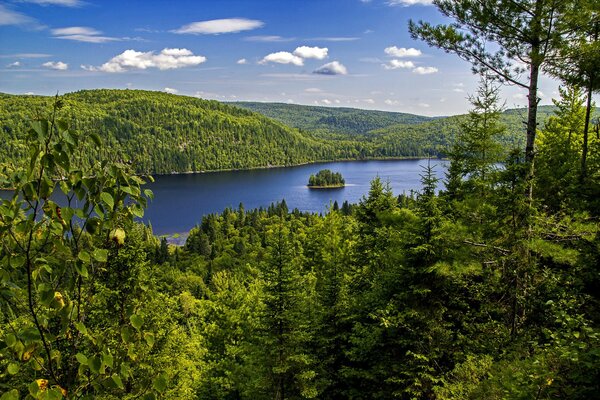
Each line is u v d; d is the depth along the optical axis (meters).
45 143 2.75
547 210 14.98
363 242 23.52
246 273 64.81
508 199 11.82
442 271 12.76
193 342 17.75
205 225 115.88
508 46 13.18
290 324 15.66
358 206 25.03
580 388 6.29
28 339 2.75
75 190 2.89
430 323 13.76
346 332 17.66
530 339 11.17
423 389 13.23
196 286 68.19
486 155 18.56
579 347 6.10
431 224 13.95
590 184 13.75
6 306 2.84
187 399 15.88
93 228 3.06
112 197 2.98
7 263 2.70
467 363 10.57
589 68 12.58
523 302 11.85
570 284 11.17
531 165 12.12
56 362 3.00
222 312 28.64
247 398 18.70
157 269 15.16
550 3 11.73
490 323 13.34
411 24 14.34
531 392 6.51
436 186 15.91
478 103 18.69
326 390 17.83
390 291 15.47
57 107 2.83
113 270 12.18
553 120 21.75
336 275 19.42
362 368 16.94
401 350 15.02
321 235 33.12
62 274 2.90
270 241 16.53
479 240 13.01
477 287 13.89
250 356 16.95
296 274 15.98
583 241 11.42
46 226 2.85
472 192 17.42
